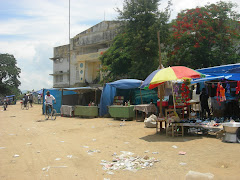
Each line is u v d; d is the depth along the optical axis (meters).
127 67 22.19
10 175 4.54
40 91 42.22
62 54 43.22
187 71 8.02
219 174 4.25
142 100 16.14
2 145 7.28
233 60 19.34
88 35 38.16
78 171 4.76
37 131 10.23
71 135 9.17
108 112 16.08
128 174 4.52
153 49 18.25
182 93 8.77
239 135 6.97
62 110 17.38
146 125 10.80
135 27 18.89
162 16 18.61
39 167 5.04
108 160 5.54
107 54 24.33
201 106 11.41
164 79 7.72
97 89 17.16
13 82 48.62
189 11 20.05
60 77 44.00
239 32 21.19
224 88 10.04
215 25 19.22
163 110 13.22
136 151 6.34
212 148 6.26
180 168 4.73
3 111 25.02
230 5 19.91
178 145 6.84
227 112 10.81
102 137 8.61
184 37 19.53
